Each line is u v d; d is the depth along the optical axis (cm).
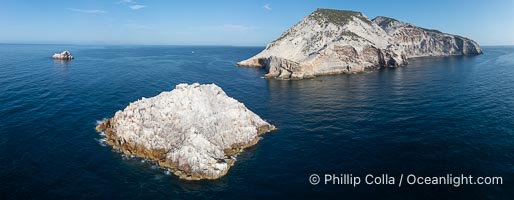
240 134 4028
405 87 7744
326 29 12888
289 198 2806
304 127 4688
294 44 12738
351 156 3631
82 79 8775
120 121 4066
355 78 9550
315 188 2955
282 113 5491
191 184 3039
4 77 8800
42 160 3503
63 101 6016
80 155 3634
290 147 3922
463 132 4291
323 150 3816
